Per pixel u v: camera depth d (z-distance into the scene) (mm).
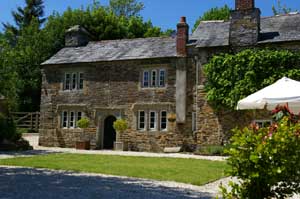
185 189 9109
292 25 19969
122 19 42250
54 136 24328
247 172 4969
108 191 8484
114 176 11172
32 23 41375
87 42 26359
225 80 19281
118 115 22828
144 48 23500
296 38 18344
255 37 19125
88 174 11523
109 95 23156
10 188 8656
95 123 23312
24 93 36281
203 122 20062
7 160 14820
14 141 21484
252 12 19344
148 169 12633
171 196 8031
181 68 21438
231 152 5113
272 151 4887
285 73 17969
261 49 18984
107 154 18609
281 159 4891
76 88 24156
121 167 13148
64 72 24531
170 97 21641
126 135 22469
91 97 23594
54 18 38531
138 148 22125
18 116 34062
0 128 20859
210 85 19828
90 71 23797
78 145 22812
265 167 4914
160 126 21828
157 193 8375
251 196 5039
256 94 12164
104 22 37594
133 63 22719
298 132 5145
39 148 22609
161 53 22234
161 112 21938
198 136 20109
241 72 18953
